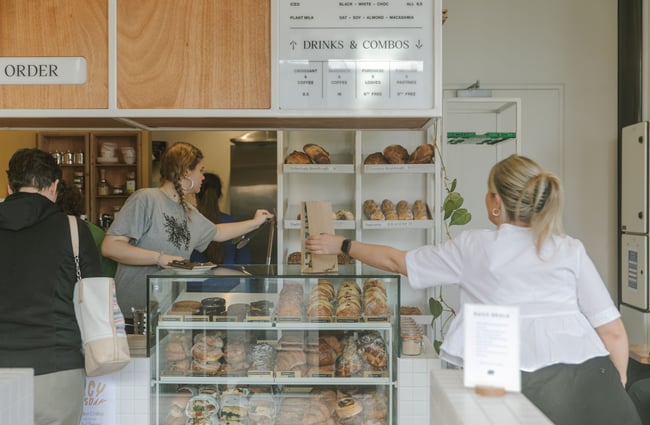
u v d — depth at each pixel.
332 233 2.15
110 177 5.46
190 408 2.12
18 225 1.91
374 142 3.79
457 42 4.45
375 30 2.08
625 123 4.30
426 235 3.77
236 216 4.89
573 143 4.46
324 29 2.08
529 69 4.45
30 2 2.10
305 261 2.15
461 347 1.79
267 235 4.52
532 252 1.77
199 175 2.99
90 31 2.10
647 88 4.09
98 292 1.93
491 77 4.45
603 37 4.42
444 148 3.61
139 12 2.10
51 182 2.06
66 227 1.98
